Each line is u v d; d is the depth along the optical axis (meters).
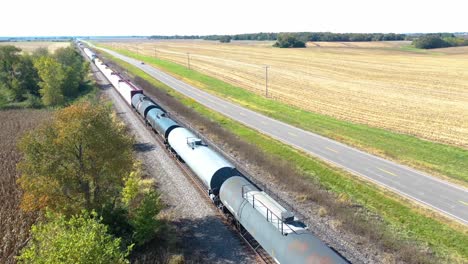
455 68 119.81
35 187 23.61
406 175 36.72
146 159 39.09
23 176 23.92
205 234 25.08
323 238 24.62
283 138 49.19
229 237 24.55
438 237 25.78
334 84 93.56
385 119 58.97
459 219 28.03
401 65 130.12
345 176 36.19
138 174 34.72
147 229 23.28
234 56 166.38
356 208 30.25
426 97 76.12
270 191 31.36
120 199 27.84
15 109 66.81
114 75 82.19
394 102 71.62
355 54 175.00
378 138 48.88
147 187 31.94
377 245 23.98
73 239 15.62
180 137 34.56
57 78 70.94
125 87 65.06
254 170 37.28
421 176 36.44
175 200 30.03
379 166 39.19
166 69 123.88
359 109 66.12
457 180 35.41
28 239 23.22
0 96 72.62
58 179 23.72
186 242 24.22
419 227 27.17
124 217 25.11
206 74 111.38
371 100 73.81
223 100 74.69
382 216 29.03
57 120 25.30
